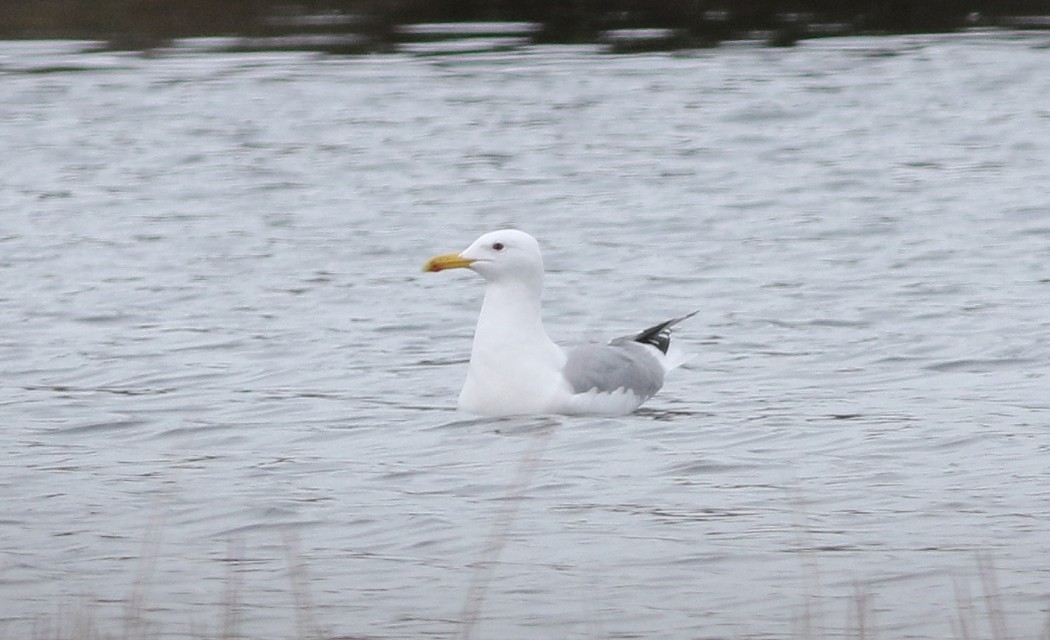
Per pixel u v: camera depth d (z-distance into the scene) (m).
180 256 20.91
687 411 14.00
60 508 11.48
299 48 37.47
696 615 9.31
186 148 27.81
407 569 10.16
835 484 11.73
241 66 35.25
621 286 19.14
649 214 23.02
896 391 14.51
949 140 27.88
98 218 23.14
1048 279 18.92
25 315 17.97
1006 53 35.81
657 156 26.91
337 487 11.87
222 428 13.60
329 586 9.90
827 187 24.69
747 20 40.84
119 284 19.44
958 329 16.75
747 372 15.39
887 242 21.14
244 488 11.85
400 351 16.42
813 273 19.56
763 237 21.58
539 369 13.96
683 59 35.91
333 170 26.19
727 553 10.32
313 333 17.14
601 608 9.45
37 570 10.24
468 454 12.70
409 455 12.70
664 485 11.80
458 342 16.81
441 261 13.94
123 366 15.83
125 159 27.05
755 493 11.58
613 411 13.98
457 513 11.20
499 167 26.23
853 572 9.96
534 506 11.34
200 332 17.20
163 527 11.05
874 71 34.09
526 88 32.81
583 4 42.25
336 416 13.96
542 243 21.42
